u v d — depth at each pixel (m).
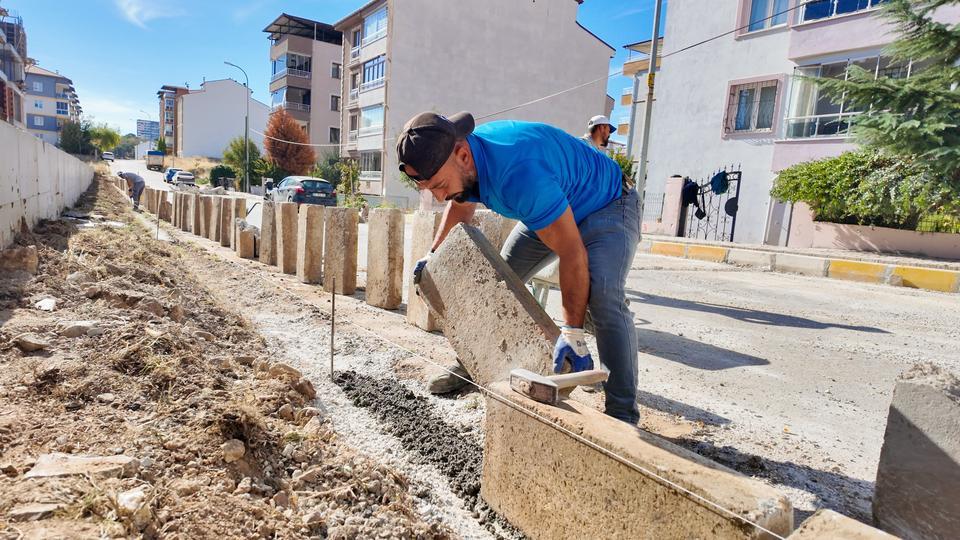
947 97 9.75
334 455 2.38
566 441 1.91
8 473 1.61
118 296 3.75
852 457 2.83
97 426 2.04
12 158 5.52
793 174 13.68
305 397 3.13
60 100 81.62
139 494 1.58
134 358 2.69
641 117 24.44
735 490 1.48
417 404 3.22
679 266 11.21
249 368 3.29
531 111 33.12
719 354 4.72
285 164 40.94
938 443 1.76
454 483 2.48
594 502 1.81
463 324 2.80
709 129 17.08
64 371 2.42
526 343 2.47
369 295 5.80
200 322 3.97
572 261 2.17
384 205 22.55
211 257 8.47
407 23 29.81
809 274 10.63
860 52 13.95
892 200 11.41
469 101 31.66
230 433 2.16
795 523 2.18
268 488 1.98
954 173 10.34
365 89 33.62
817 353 4.89
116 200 19.09
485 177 2.19
